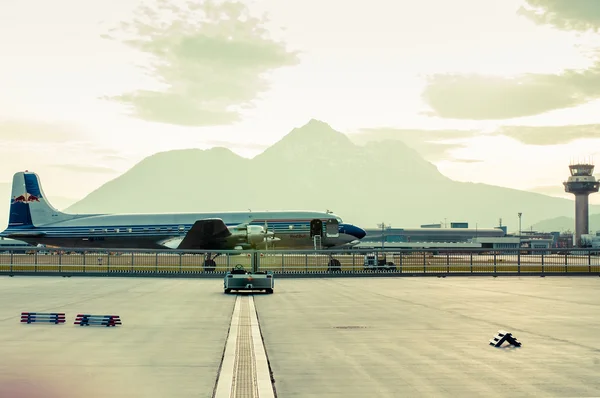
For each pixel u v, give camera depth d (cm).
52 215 7569
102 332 1833
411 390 1093
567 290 3616
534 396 1048
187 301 2875
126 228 7275
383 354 1457
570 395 1055
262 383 1145
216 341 1659
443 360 1380
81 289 3644
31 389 1098
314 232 5697
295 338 1716
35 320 2048
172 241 6931
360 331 1858
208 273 5006
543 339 1691
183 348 1545
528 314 2323
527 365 1321
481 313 2356
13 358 1403
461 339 1695
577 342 1636
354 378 1191
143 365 1323
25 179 7569
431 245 17338
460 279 4856
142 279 4769
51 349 1527
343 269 5716
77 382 1156
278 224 6956
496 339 1579
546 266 6366
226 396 1051
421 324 2025
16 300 2881
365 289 3712
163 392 1079
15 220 7525
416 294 3325
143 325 1995
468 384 1139
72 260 6981
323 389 1100
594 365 1322
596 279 4872
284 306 2647
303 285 4109
